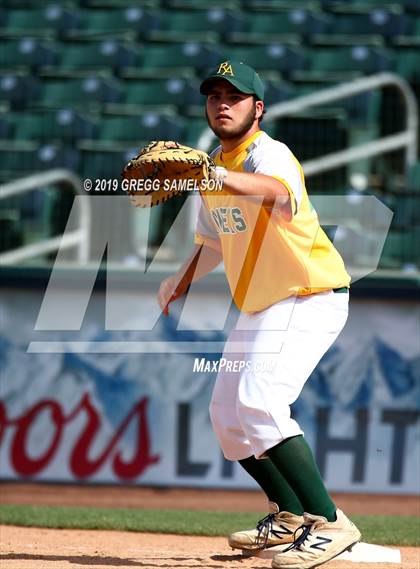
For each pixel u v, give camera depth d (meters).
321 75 35.25
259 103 11.82
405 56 34.81
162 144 11.08
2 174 32.59
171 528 16.92
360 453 22.92
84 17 39.56
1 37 38.66
